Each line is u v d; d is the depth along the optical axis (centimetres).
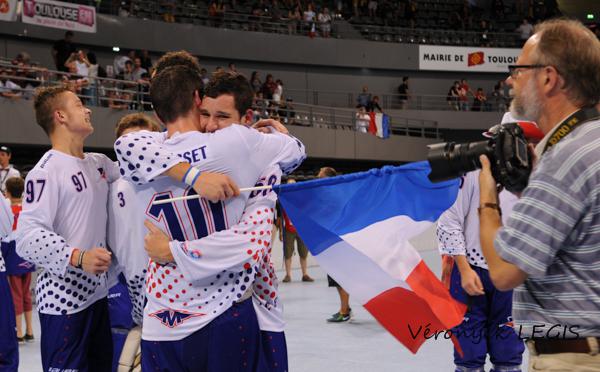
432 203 251
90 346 331
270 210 249
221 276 239
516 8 2808
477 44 2597
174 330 239
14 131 1388
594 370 185
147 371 246
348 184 250
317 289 1027
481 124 2439
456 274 379
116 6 2009
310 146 1961
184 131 248
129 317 386
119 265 312
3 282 421
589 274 183
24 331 744
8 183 720
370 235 246
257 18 2302
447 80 2581
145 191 245
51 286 317
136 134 245
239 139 242
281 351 258
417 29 2558
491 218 195
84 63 1559
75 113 322
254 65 2300
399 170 249
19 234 307
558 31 191
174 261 238
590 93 188
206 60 2197
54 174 312
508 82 203
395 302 244
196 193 240
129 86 1625
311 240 247
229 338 239
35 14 1645
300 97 2373
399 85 2509
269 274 256
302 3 2472
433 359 570
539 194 181
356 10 2562
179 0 2200
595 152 178
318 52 2370
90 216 322
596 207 178
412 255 248
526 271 180
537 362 194
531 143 216
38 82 1444
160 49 2061
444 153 205
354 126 2138
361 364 557
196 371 239
